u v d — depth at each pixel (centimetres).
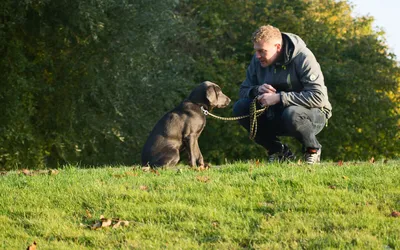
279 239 590
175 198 715
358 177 766
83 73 2091
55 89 2091
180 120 988
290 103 882
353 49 3120
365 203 673
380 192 707
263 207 676
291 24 2930
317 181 753
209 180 779
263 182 748
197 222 645
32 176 862
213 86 996
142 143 2225
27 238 623
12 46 1969
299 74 894
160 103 2297
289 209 668
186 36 2566
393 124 2988
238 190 731
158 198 714
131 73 2150
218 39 2906
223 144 2688
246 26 2930
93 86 2053
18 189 779
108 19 1991
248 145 2681
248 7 2972
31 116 2109
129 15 2030
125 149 2273
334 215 635
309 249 562
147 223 652
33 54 2089
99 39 2022
